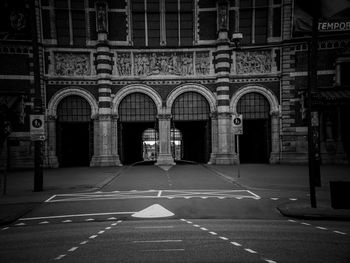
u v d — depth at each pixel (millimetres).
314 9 14102
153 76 28797
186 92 29344
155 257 6797
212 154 28938
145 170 25016
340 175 19594
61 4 28250
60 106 28578
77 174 22469
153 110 29359
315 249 7281
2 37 26672
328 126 26844
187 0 29297
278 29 28375
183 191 15688
